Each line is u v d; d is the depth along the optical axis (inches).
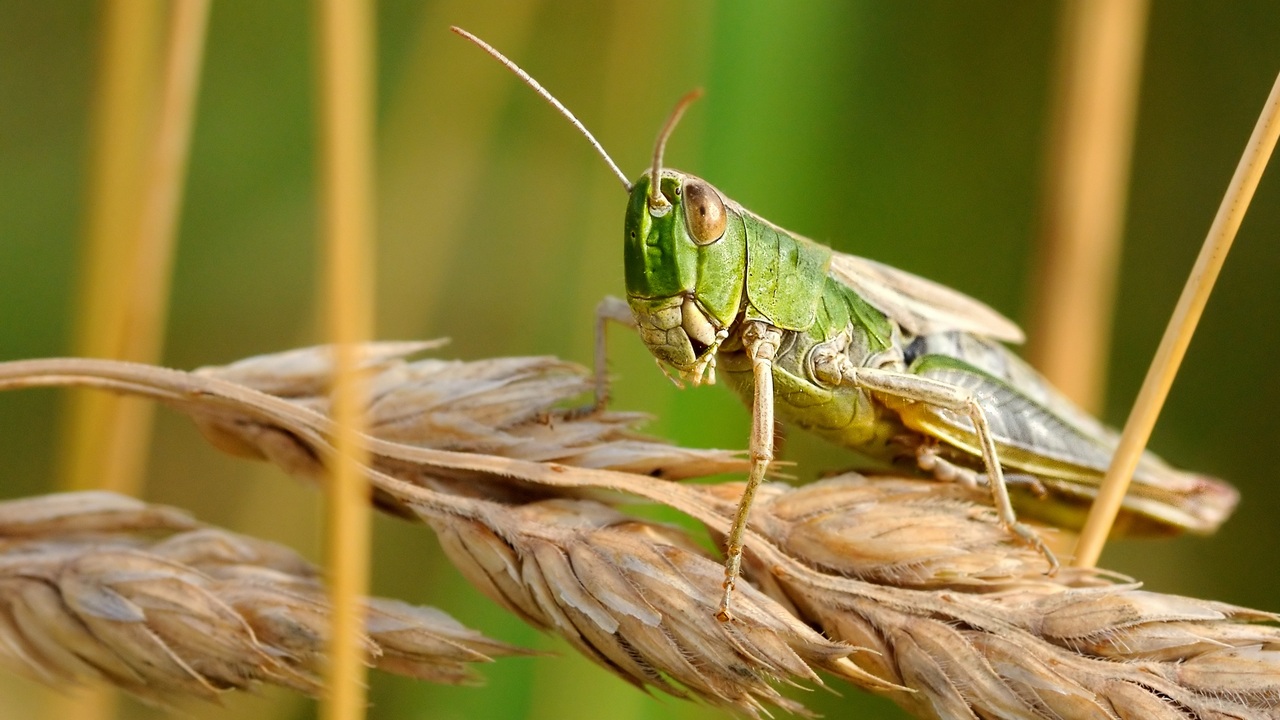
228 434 4.2
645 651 4.1
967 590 4.2
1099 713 4.1
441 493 4.2
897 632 4.2
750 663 4.1
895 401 4.5
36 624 4.1
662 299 4.4
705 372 4.5
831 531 4.2
